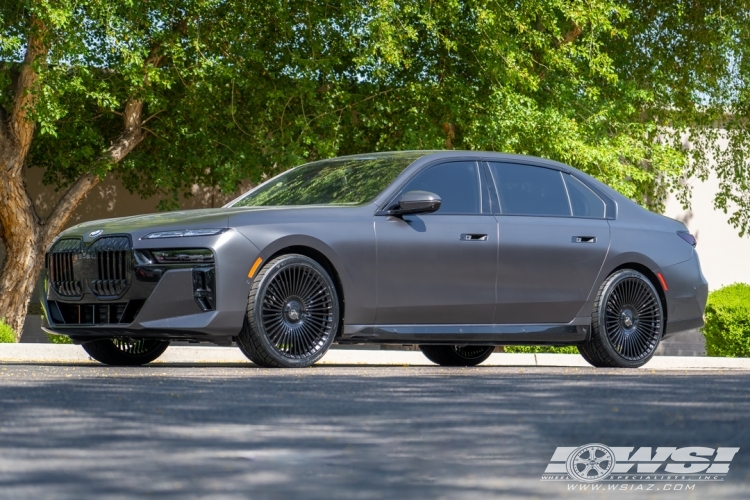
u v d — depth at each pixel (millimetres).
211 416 3314
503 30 15375
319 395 4094
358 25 15109
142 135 15875
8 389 4199
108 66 14773
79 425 3027
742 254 21109
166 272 6309
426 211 6898
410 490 2021
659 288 8117
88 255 6602
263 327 6410
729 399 3883
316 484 2088
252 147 15758
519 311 7395
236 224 6430
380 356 10242
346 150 17078
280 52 15836
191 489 2006
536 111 15656
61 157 15594
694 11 19781
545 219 7633
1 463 2316
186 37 15000
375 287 6805
